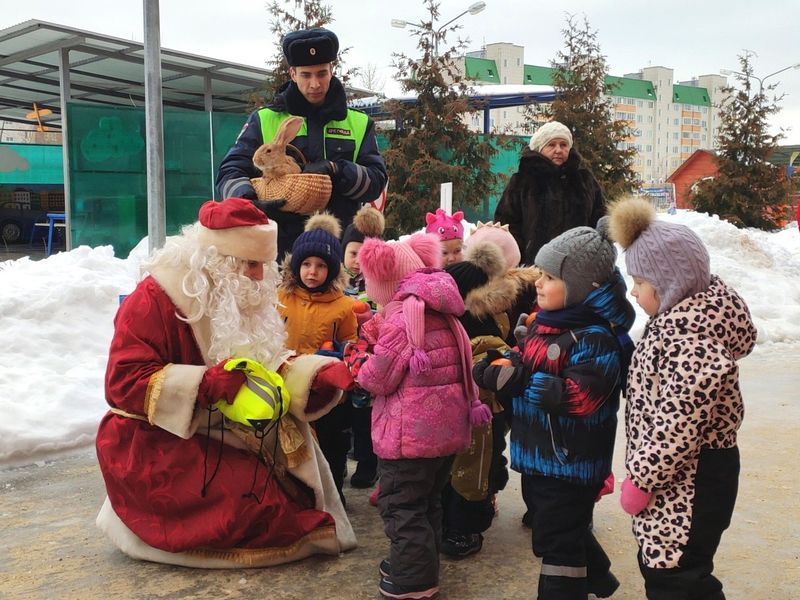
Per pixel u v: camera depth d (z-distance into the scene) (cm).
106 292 621
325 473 341
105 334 589
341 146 458
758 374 683
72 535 349
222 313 298
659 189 1798
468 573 318
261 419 292
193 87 1655
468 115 1708
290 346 376
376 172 465
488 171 1573
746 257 1066
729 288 241
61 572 313
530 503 276
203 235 304
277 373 319
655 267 235
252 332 309
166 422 292
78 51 1351
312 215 432
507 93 1742
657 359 232
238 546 315
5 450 434
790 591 301
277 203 407
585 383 253
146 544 317
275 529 314
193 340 305
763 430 516
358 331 386
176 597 293
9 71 1552
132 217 1326
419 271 302
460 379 298
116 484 312
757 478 427
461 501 330
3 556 328
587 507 269
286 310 378
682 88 8906
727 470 233
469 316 332
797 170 2412
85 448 467
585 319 263
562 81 1777
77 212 1274
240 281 304
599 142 1722
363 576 312
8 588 299
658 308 241
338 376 311
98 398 495
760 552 337
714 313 230
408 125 1558
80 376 512
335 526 331
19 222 2211
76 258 720
